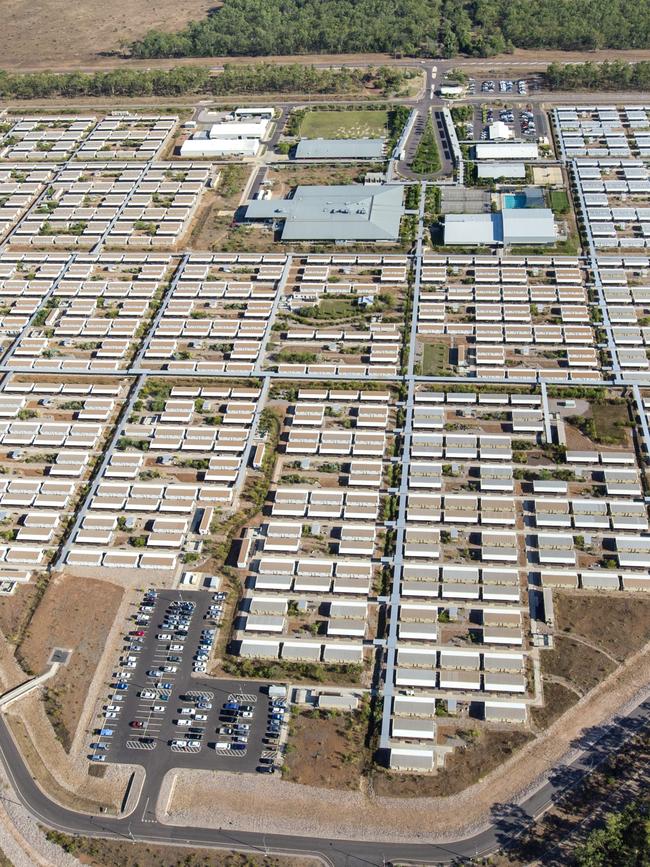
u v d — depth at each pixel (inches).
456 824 5118.1
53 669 6127.0
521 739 5467.5
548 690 5703.7
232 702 5826.8
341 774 5403.5
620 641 5930.1
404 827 5137.8
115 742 5713.6
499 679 5753.0
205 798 5383.9
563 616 6117.1
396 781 5339.6
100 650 6245.1
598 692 5659.5
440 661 5890.8
